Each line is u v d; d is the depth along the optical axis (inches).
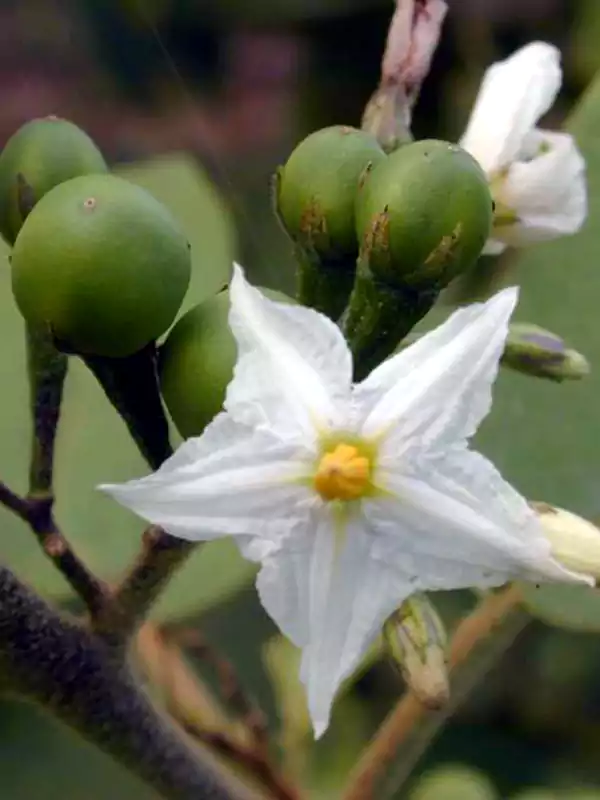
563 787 9.8
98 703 5.7
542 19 11.5
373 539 5.2
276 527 5.1
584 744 10.1
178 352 5.3
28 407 6.7
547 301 7.0
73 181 5.2
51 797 7.8
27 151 5.6
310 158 5.6
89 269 5.1
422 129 11.7
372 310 5.3
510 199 6.2
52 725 7.9
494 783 10.0
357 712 8.4
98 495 6.6
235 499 5.1
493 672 10.2
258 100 12.4
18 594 5.6
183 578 6.4
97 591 5.6
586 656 10.2
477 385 5.2
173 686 6.4
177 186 7.2
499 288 7.1
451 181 5.2
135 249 5.2
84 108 12.2
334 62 12.4
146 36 12.2
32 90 12.2
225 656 8.4
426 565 5.2
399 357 5.2
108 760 7.9
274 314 5.1
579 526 5.2
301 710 7.0
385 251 5.3
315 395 5.1
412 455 5.1
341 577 5.1
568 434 6.8
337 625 5.1
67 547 5.6
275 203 5.7
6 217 5.6
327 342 5.1
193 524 5.1
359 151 5.5
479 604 6.4
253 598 8.5
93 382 6.7
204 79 12.5
